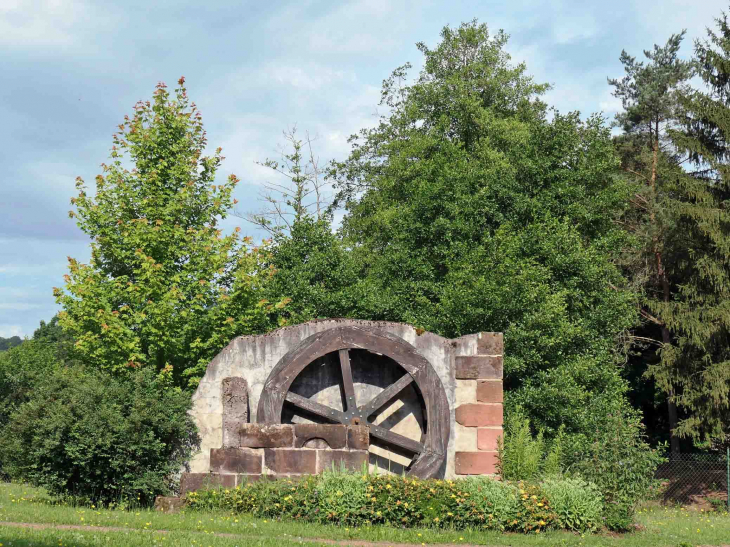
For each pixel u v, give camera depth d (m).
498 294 18.28
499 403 13.65
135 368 17.16
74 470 12.37
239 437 12.79
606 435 12.52
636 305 25.25
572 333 18.64
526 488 11.75
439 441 13.45
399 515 10.99
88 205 19.42
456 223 21.38
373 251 27.09
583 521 11.41
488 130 27.81
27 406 13.27
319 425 12.82
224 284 19.67
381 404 13.60
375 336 13.83
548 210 21.41
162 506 11.88
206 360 18.27
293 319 19.45
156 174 19.44
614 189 22.23
